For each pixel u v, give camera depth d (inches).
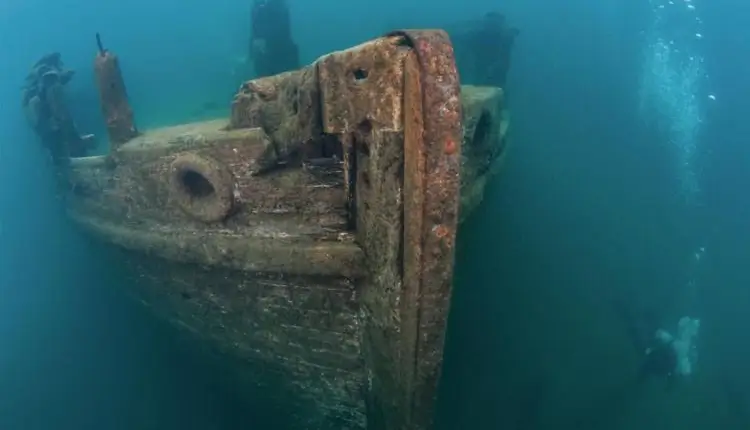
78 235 234.5
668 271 247.0
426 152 91.1
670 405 199.9
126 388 202.5
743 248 261.6
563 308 217.9
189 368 193.3
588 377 197.6
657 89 332.5
